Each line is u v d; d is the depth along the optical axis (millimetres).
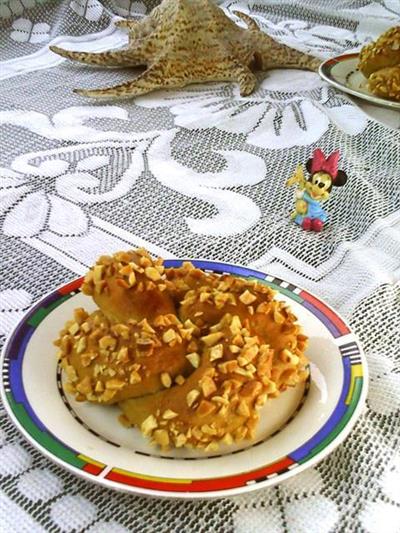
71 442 317
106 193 600
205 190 606
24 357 365
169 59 806
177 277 371
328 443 321
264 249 529
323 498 325
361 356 373
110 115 747
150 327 329
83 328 350
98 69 882
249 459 315
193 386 318
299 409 346
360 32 1015
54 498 321
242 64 830
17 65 896
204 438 314
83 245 527
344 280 490
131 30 909
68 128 718
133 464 311
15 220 556
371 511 320
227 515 316
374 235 545
